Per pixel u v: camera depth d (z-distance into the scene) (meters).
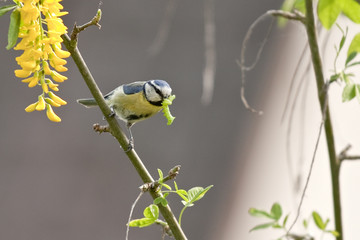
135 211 11.49
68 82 11.53
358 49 4.79
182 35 11.95
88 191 11.47
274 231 11.30
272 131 11.95
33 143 11.39
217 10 12.11
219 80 12.04
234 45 12.09
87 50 11.71
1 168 11.20
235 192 11.88
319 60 4.91
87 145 11.62
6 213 11.05
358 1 5.00
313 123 9.10
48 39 3.46
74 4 11.62
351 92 4.54
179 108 11.91
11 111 11.33
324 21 5.14
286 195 11.78
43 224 11.17
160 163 11.66
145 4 11.98
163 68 11.95
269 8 12.15
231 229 11.68
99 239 11.24
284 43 11.76
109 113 4.24
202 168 11.79
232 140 11.99
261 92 12.00
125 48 11.85
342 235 4.90
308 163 9.48
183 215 11.51
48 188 11.34
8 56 11.24
